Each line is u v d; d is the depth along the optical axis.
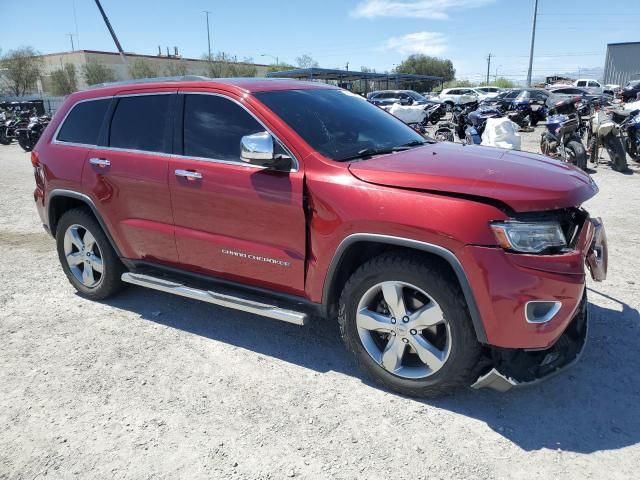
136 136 4.10
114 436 2.94
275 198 3.33
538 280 2.69
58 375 3.55
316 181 3.18
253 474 2.63
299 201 3.24
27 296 4.91
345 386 3.35
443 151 3.59
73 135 4.53
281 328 4.15
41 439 2.93
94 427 3.01
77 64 63.47
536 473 2.59
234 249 3.60
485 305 2.74
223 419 3.05
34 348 3.92
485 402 3.14
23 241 6.82
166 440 2.89
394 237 2.92
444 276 2.88
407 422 2.98
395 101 28.88
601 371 3.41
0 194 10.12
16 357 3.80
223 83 3.79
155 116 4.02
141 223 4.09
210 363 3.66
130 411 3.15
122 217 4.19
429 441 2.83
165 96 4.00
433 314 2.95
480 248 2.72
